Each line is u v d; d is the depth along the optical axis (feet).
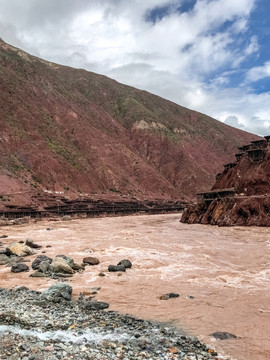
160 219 312.50
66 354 33.86
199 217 236.02
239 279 73.87
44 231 190.70
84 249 117.80
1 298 57.21
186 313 52.16
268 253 105.81
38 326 42.50
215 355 37.09
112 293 64.03
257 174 227.40
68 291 61.41
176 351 36.99
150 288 67.51
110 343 37.96
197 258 98.99
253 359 36.40
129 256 103.55
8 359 31.50
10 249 107.24
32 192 364.38
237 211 200.95
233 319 49.29
